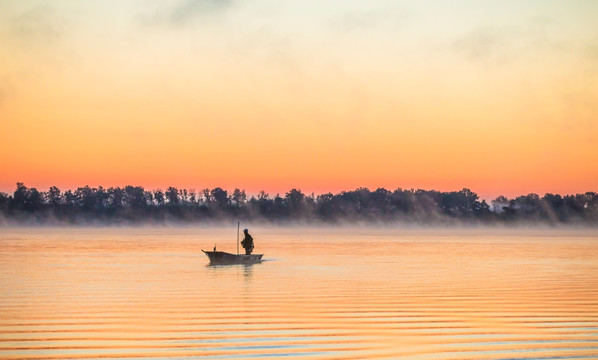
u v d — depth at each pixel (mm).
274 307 44781
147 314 41906
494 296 50562
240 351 32250
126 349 32594
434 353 32031
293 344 33562
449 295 51250
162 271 71562
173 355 31500
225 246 133500
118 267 76938
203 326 37969
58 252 108812
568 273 71188
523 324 38781
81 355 31578
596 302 47469
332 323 38906
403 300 48312
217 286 56969
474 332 36500
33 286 56594
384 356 31453
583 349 32875
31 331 36625
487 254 109250
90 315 41500
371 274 68625
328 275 67438
